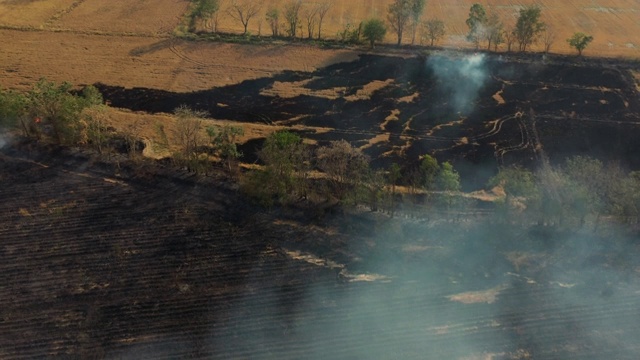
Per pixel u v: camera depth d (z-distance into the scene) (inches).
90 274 2390.5
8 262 2443.4
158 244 2532.0
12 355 2065.7
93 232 2591.0
